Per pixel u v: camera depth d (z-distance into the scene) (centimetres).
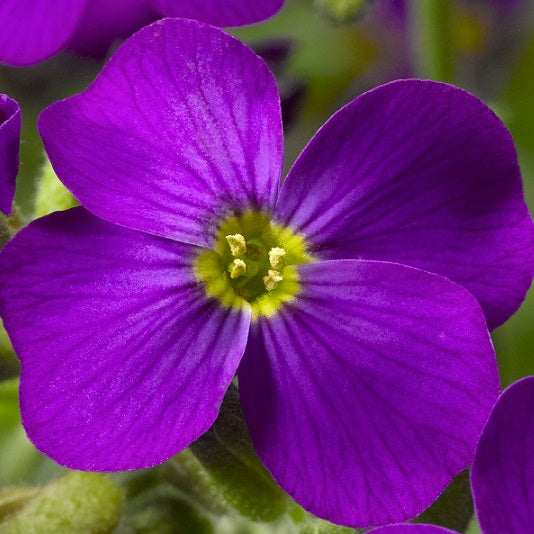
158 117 11
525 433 10
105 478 12
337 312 11
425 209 11
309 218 11
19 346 10
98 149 11
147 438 10
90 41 11
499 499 10
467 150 11
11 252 10
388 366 11
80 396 10
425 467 11
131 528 12
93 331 11
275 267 11
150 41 11
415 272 11
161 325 11
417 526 10
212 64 11
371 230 11
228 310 11
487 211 11
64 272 10
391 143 11
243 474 11
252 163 11
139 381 11
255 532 12
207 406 11
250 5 11
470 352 10
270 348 11
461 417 10
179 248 11
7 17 11
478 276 11
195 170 11
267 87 11
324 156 11
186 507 12
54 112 10
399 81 11
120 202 11
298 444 11
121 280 11
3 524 11
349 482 11
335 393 11
